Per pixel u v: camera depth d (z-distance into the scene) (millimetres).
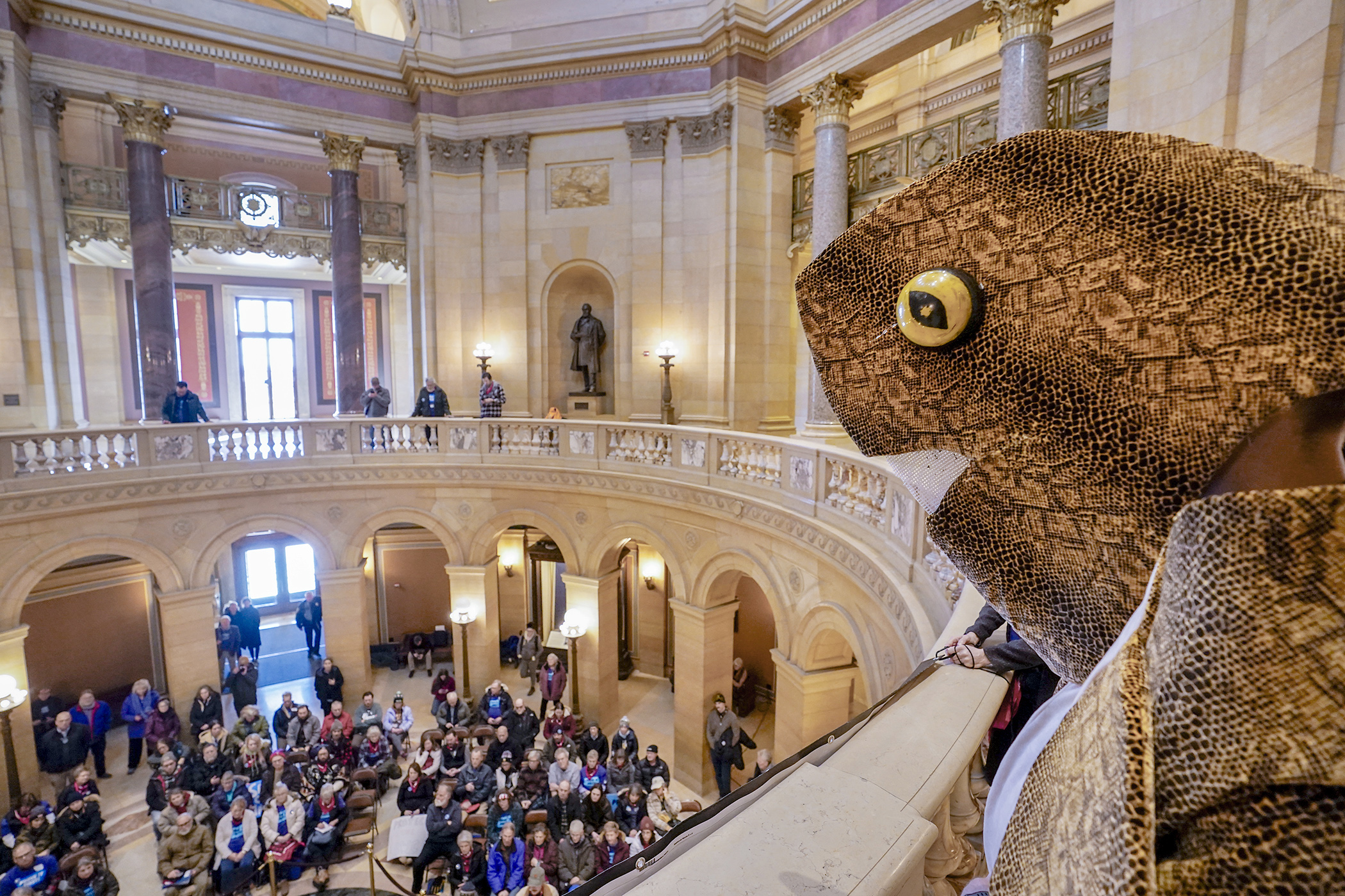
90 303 16641
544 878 7656
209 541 12344
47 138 12953
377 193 18797
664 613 15492
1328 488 275
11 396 12234
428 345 15664
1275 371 402
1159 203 450
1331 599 272
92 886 8211
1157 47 5234
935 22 10141
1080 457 479
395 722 11852
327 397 20328
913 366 554
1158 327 439
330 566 13344
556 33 14938
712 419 14445
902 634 5598
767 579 9469
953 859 1480
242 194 15281
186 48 13766
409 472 13453
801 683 8523
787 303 14500
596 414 15883
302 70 14773
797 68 12906
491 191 15688
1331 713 272
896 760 1249
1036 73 8773
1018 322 494
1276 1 3934
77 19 12906
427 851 8930
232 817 9016
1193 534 328
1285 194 421
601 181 15266
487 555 13859
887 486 6480
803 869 965
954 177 550
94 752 11562
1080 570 503
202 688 11992
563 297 16188
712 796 11344
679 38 14117
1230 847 307
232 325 19000
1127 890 278
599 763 10250
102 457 11469
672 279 14914
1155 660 360
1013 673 1638
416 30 15102
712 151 14273
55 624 13094
